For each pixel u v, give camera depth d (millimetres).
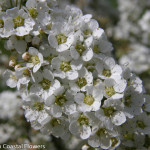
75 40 102
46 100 97
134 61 188
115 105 96
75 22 107
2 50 111
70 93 99
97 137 100
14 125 154
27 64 101
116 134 99
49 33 103
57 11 109
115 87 98
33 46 103
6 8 107
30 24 103
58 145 163
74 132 98
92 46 104
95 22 108
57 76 100
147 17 211
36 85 101
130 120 102
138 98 100
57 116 98
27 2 104
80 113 99
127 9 235
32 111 101
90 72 101
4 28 102
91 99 97
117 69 103
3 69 149
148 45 225
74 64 101
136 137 108
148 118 104
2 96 162
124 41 208
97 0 224
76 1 209
